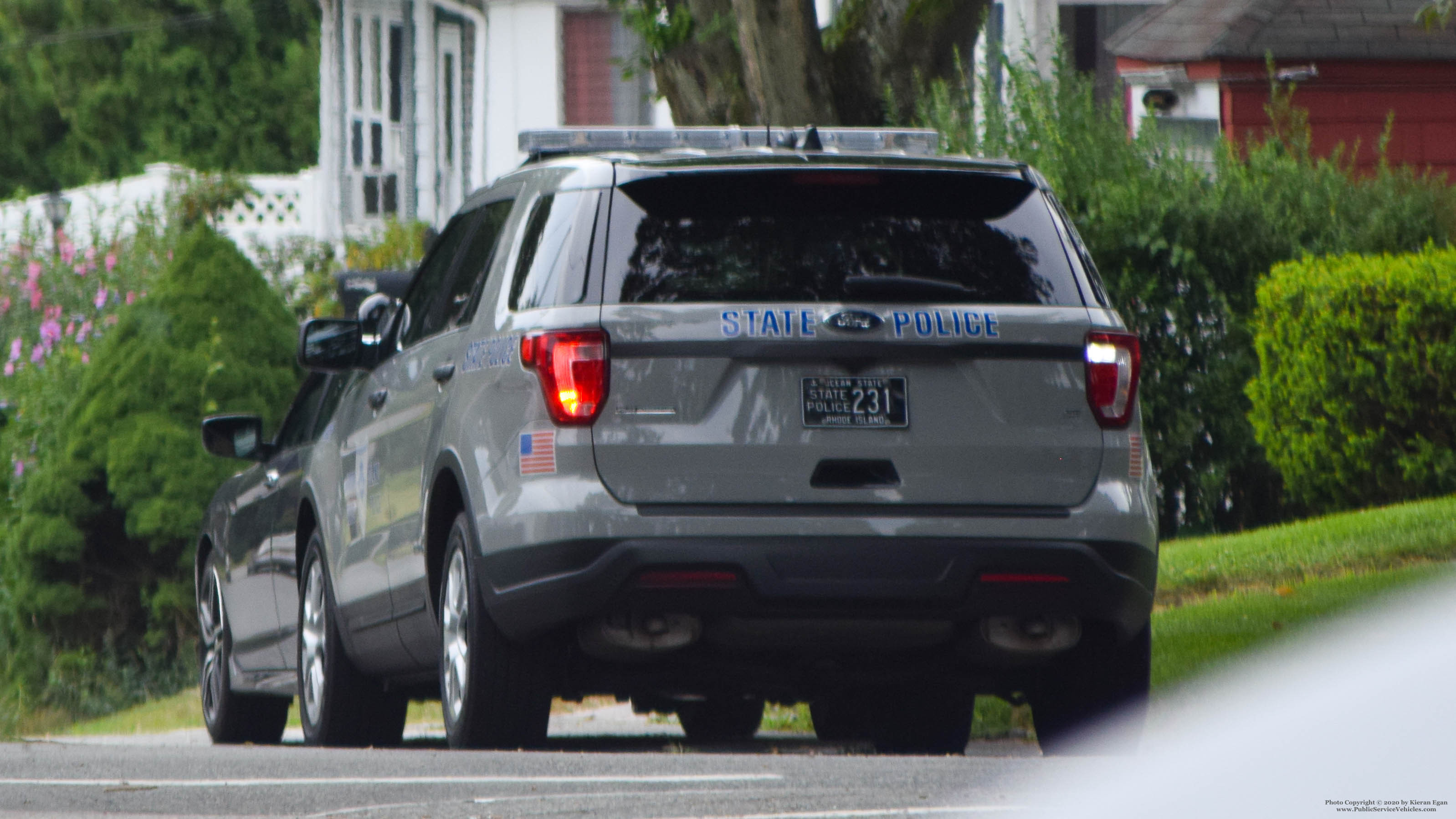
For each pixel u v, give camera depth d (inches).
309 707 1368.1
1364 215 2426.2
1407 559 1802.4
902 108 2108.8
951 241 1055.6
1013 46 2886.3
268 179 4350.4
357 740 1346.0
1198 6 3467.0
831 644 1035.3
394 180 4370.1
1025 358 1035.9
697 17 2124.8
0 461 2393.0
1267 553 1871.3
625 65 2461.9
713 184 1048.2
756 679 1075.9
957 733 1320.1
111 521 2203.5
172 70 6289.4
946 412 1026.1
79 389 2294.5
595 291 1027.9
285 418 1536.7
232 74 6353.3
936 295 1037.2
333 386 1408.7
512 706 1064.2
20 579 2194.9
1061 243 1071.0
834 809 783.1
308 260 3993.6
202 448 2198.6
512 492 1031.0
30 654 2181.3
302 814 797.9
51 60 6387.8
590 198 1051.3
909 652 1072.2
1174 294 2304.4
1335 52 3316.9
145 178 4163.4
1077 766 937.5
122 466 2170.3
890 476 1019.9
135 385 2215.8
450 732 1107.3
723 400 1014.4
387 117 4387.3
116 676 2171.5
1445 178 2706.7
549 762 970.1
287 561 1423.5
